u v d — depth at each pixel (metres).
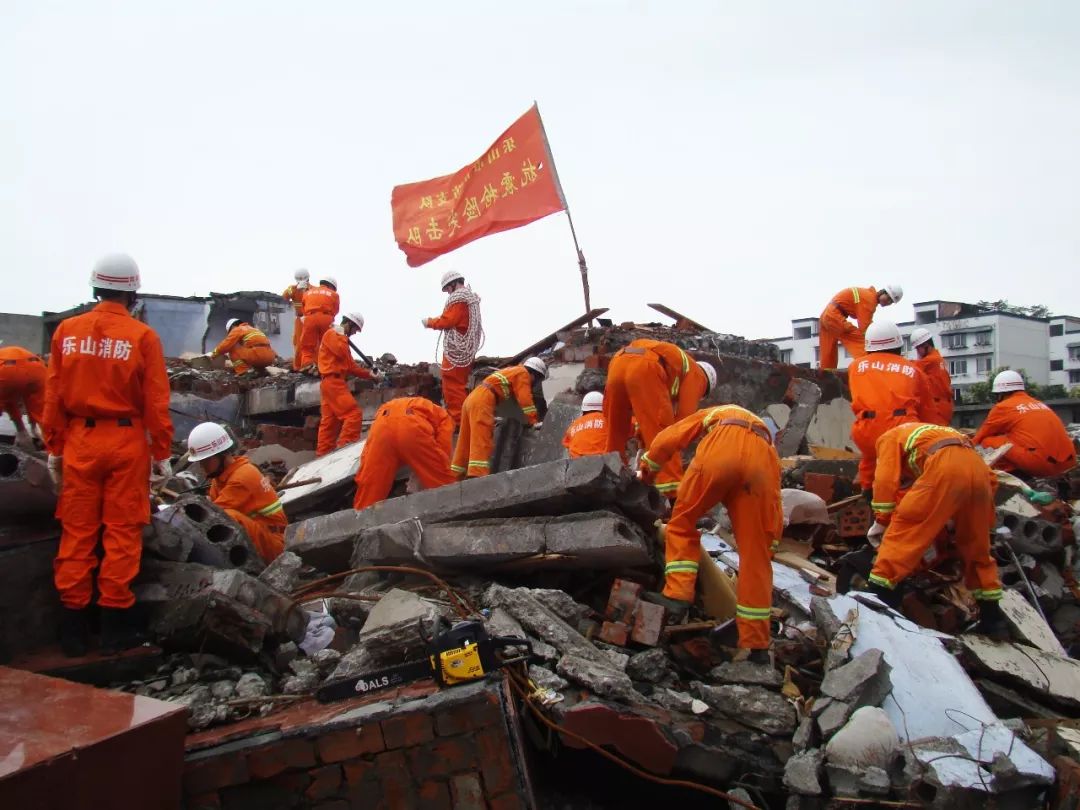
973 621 7.11
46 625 5.52
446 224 12.62
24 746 3.61
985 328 41.06
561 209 11.80
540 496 5.96
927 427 6.91
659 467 6.22
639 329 11.76
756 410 11.34
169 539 5.80
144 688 5.18
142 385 5.46
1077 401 28.75
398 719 4.29
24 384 7.98
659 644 5.65
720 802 5.06
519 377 9.57
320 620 6.03
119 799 3.76
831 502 9.04
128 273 5.54
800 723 5.17
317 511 10.36
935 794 4.72
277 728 4.50
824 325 12.44
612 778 5.25
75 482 5.31
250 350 15.19
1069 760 4.91
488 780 4.25
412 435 8.75
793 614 6.44
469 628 4.54
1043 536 8.49
